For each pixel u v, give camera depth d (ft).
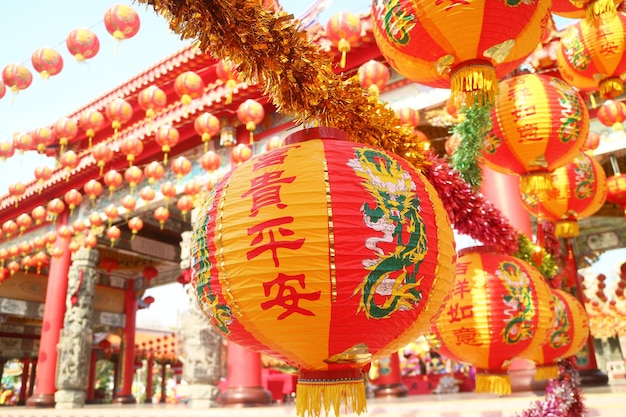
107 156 30.81
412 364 56.44
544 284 9.23
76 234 47.93
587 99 26.30
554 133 9.93
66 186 48.16
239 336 5.40
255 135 35.91
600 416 17.72
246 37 5.61
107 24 18.17
